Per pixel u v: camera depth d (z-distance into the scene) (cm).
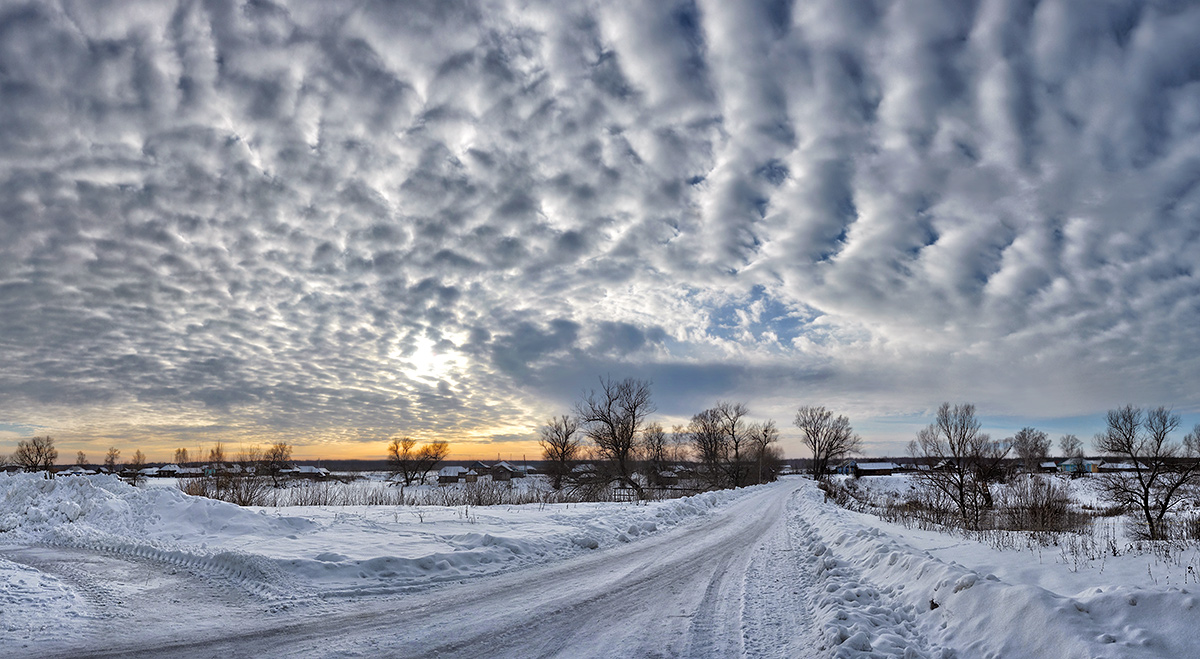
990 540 1251
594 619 730
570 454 5731
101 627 670
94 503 1535
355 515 1608
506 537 1192
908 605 751
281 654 596
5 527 1432
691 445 7444
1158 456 3027
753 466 7962
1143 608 551
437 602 804
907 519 1889
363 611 755
